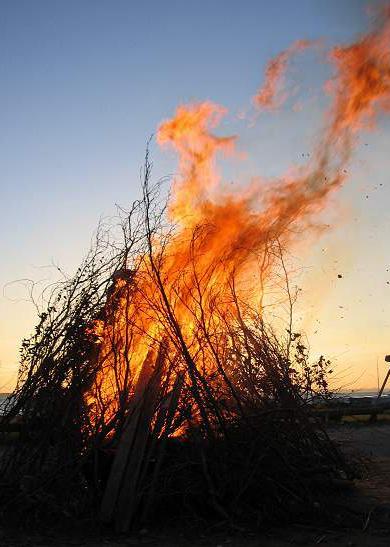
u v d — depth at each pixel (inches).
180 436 229.6
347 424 500.4
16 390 245.0
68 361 243.1
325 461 263.0
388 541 191.9
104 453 223.1
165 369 238.4
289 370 258.4
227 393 243.1
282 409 232.7
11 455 232.7
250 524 210.4
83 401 237.3
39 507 215.0
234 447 221.9
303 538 196.7
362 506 234.7
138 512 212.1
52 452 231.1
